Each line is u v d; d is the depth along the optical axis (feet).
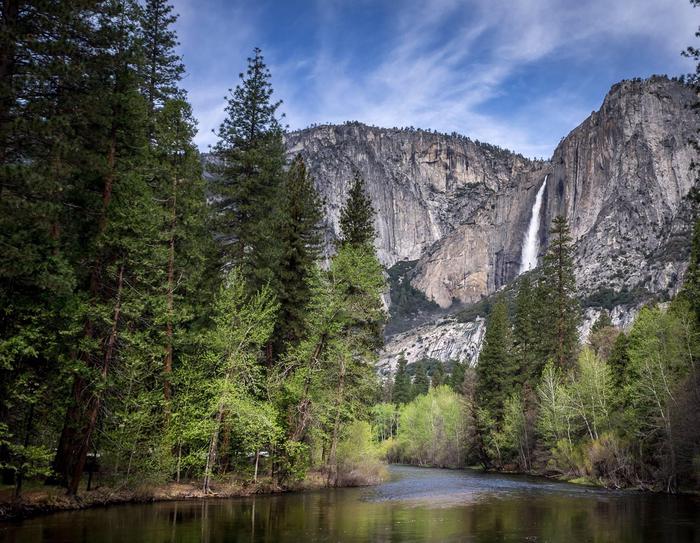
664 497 112.27
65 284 62.54
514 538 61.16
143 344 79.00
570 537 62.23
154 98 105.91
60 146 63.21
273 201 110.32
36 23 64.90
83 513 71.31
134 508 78.13
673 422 123.85
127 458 85.71
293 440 107.65
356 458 136.77
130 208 79.30
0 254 58.70
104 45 72.90
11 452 70.08
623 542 59.31
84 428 76.23
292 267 119.85
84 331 76.38
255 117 115.14
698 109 76.33
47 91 66.33
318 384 112.27
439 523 71.87
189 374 95.14
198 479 103.91
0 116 61.26
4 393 64.08
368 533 63.16
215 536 58.85
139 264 80.18
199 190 102.89
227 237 109.70
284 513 78.59
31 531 57.82
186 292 105.40
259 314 101.35
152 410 91.61
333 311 114.21
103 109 71.36
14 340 60.13
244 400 97.19
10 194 58.80
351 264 121.29
